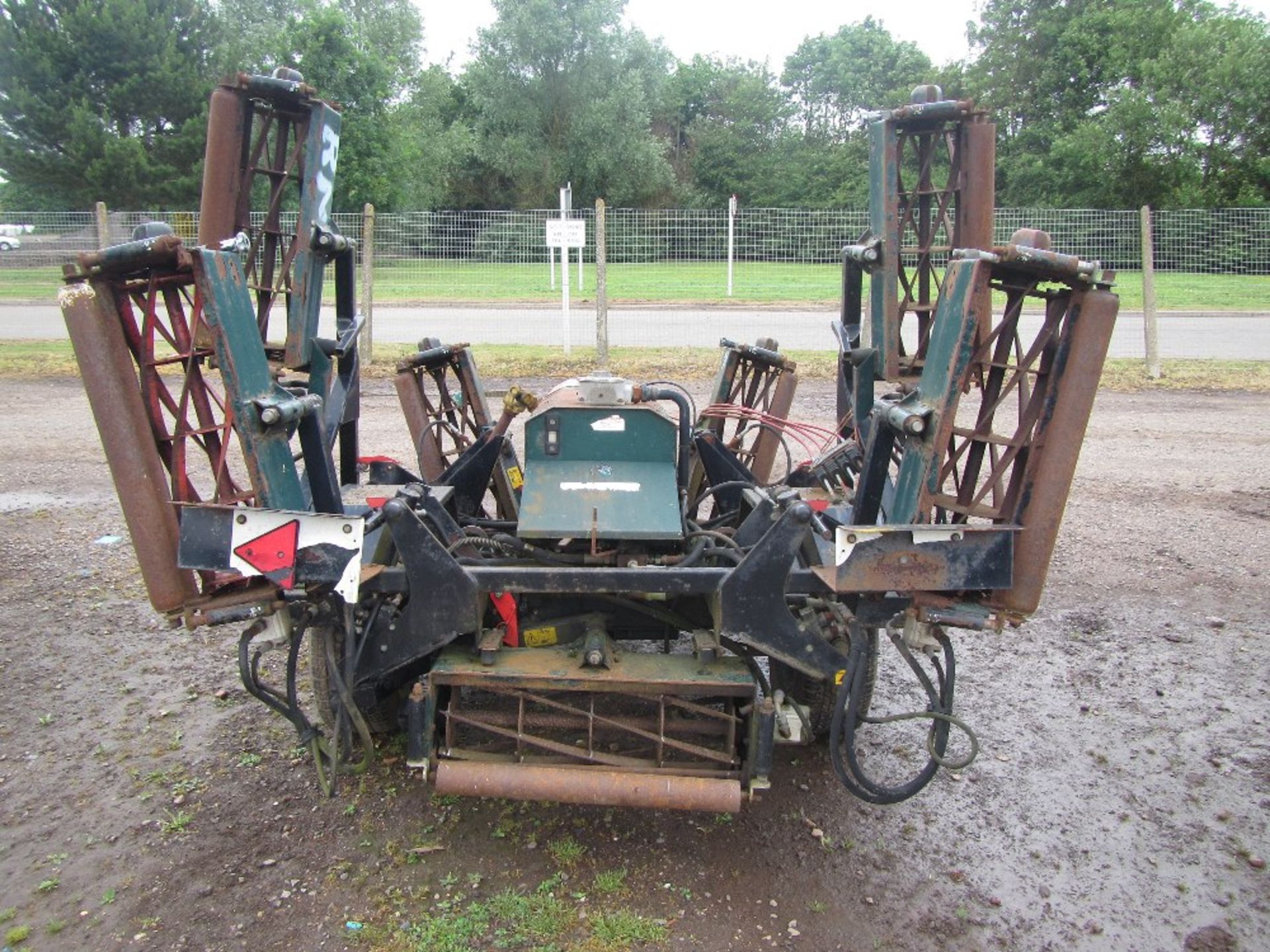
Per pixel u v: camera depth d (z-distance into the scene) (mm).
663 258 25766
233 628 5512
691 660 3488
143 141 34094
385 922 3205
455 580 3352
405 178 37938
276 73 4348
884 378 4535
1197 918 3314
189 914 3230
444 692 4004
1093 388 3084
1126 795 4020
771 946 3135
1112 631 5633
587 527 3623
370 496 4582
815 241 25484
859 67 62156
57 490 8234
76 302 2914
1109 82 46156
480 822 3742
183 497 3197
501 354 14469
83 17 32094
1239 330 18375
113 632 5426
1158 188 41031
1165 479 8844
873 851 3623
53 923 3184
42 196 33188
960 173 4469
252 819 3738
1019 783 4086
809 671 3422
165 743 4285
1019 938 3203
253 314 3258
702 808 3188
